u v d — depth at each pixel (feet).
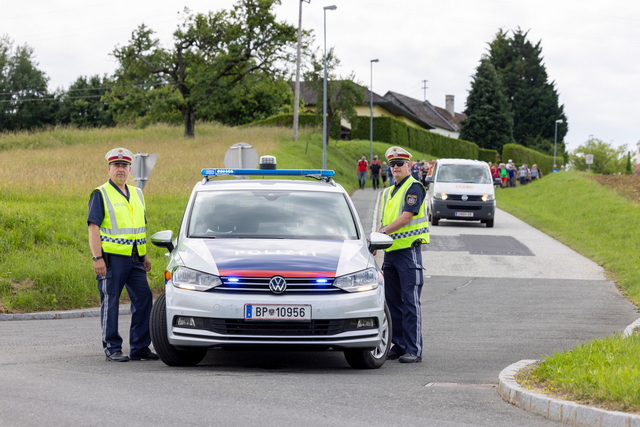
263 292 38.37
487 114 542.16
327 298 38.42
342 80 317.01
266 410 30.04
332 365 44.55
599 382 31.17
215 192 47.83
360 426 28.04
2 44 513.04
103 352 48.55
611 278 95.76
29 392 32.86
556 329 60.90
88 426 27.20
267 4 298.35
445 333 58.85
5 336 55.52
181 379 36.65
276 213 45.75
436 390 35.60
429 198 162.30
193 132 310.65
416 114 597.11
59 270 76.02
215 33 303.27
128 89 302.66
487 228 154.30
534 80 619.26
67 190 132.46
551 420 29.91
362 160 253.65
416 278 46.98
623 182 239.50
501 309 72.08
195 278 39.06
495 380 39.75
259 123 389.19
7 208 100.01
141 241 45.96
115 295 45.01
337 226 45.29
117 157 45.37
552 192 236.22
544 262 109.09
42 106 511.40
